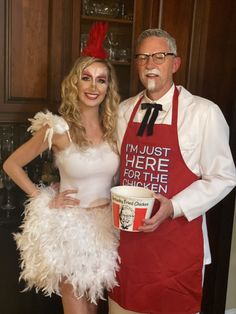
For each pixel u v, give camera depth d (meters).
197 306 1.43
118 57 1.93
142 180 1.39
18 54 1.75
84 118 1.45
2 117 1.78
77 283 1.35
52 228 1.35
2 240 1.86
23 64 1.77
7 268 1.89
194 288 1.42
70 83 1.42
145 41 1.37
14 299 1.92
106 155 1.44
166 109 1.41
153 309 1.41
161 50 1.35
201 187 1.35
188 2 1.90
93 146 1.44
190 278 1.40
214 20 1.85
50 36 1.78
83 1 1.83
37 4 1.74
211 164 1.37
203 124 1.37
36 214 1.39
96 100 1.41
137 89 1.95
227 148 1.38
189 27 1.92
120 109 1.52
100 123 1.49
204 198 1.34
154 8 1.89
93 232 1.37
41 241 1.35
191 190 1.35
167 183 1.37
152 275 1.38
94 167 1.42
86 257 1.35
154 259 1.38
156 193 1.35
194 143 1.37
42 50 1.79
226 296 2.17
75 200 1.41
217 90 1.86
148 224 1.25
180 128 1.38
